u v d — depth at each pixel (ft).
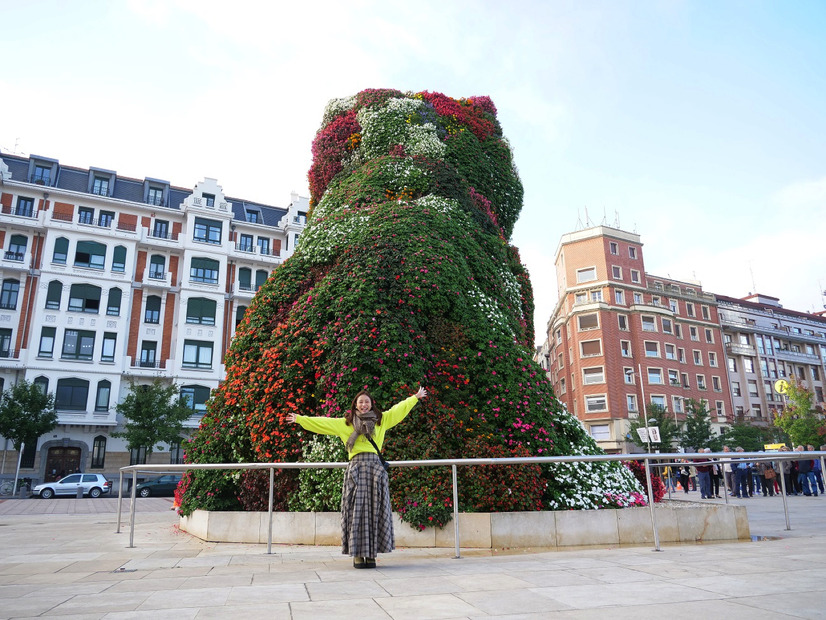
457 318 30.60
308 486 25.66
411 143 43.96
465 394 28.71
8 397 108.17
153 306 131.23
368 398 17.94
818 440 141.49
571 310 177.78
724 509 23.97
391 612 10.85
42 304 119.34
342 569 16.81
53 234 122.83
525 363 30.17
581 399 171.01
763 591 11.79
